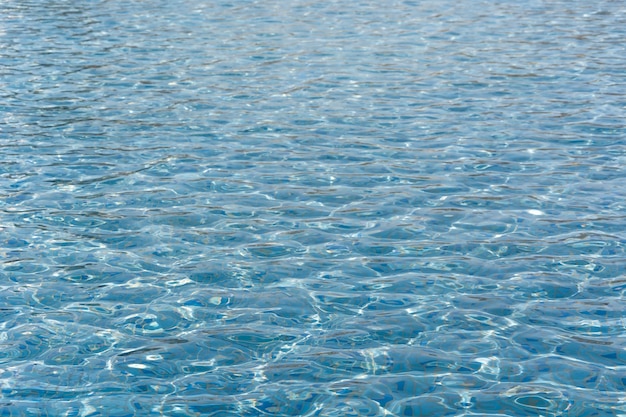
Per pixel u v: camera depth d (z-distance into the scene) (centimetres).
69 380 445
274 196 713
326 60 1195
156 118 930
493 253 602
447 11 1580
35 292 544
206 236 633
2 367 456
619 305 525
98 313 518
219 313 518
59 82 1074
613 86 1048
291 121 918
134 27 1435
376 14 1554
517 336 489
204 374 452
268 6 1652
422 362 462
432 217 668
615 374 450
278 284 557
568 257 594
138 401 427
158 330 498
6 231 638
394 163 792
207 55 1227
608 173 760
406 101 993
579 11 1578
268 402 426
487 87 1050
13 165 782
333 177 757
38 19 1513
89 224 654
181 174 763
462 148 831
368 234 637
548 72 1120
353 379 446
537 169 773
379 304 529
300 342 484
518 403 423
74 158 803
